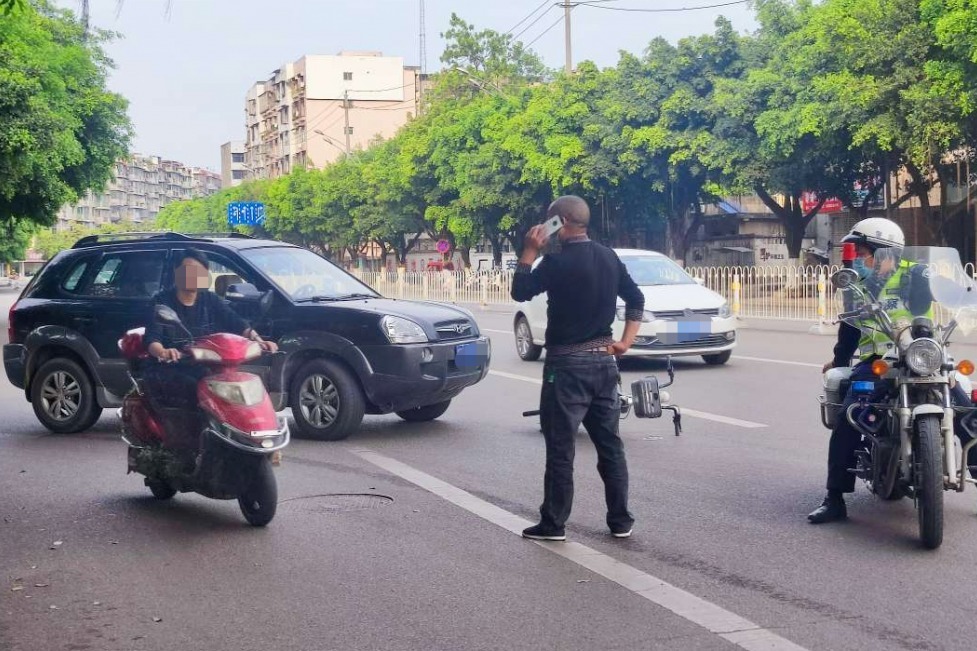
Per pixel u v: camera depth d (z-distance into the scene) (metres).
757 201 56.31
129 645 4.61
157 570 5.74
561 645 4.49
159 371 6.95
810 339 20.14
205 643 4.61
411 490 7.65
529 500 7.30
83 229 190.12
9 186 27.17
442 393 10.03
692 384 13.48
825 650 4.39
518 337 17.12
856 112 28.22
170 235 10.62
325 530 6.54
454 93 64.69
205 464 6.60
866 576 5.41
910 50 26.53
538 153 43.47
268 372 9.87
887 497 6.28
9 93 25.20
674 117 36.56
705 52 36.62
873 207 43.91
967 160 30.25
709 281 27.38
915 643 4.46
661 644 4.48
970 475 6.41
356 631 4.71
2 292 81.38
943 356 5.91
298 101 141.50
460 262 74.75
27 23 34.62
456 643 4.54
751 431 9.94
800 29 34.28
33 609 5.12
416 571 5.62
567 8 42.88
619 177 40.03
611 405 6.18
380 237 71.62
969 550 5.86
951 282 6.20
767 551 5.91
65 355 10.64
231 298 8.28
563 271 5.99
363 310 9.73
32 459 9.12
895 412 6.06
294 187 89.06
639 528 6.45
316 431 9.80
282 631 4.74
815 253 39.62
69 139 34.97
